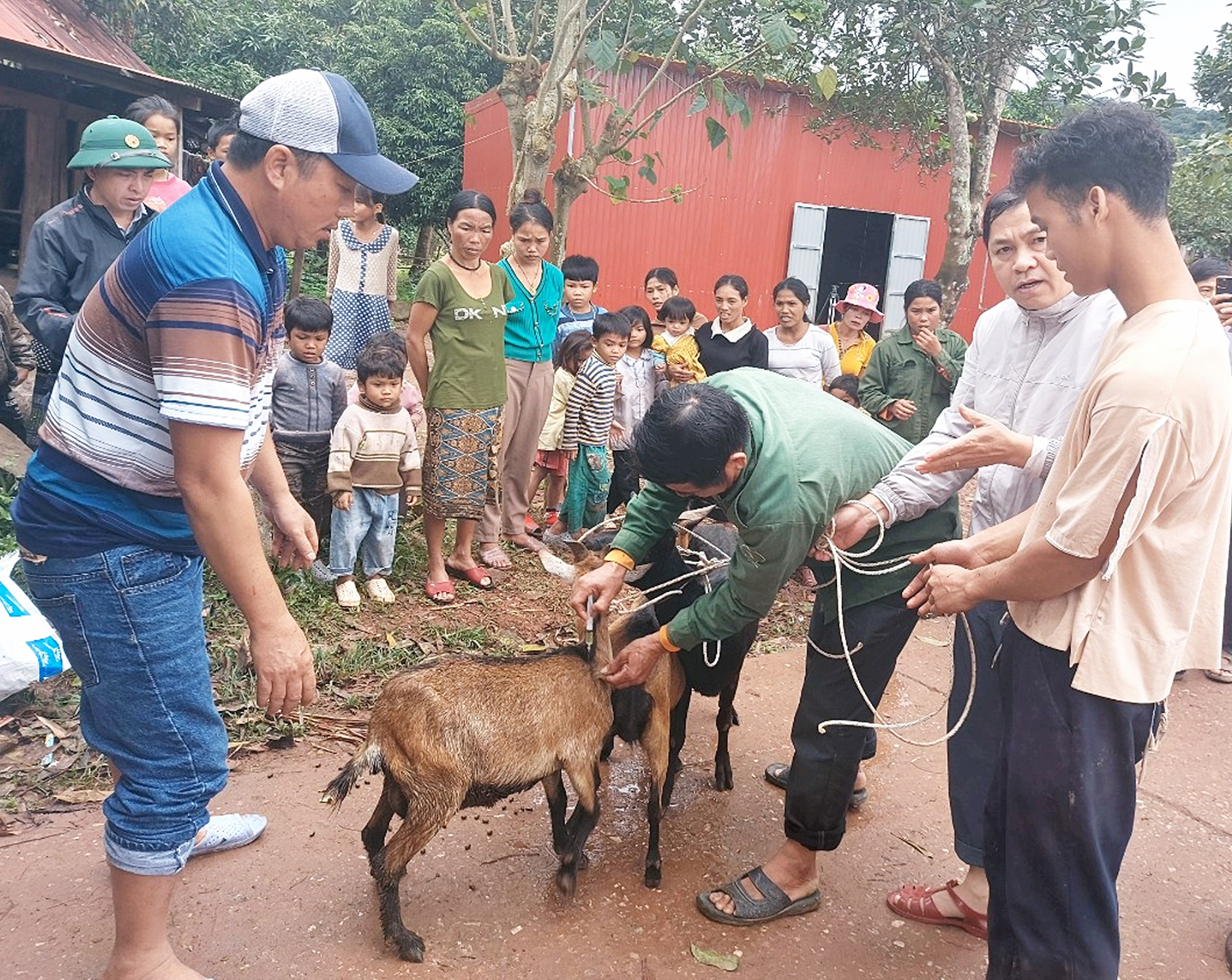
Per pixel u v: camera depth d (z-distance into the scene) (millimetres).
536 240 5637
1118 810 2219
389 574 5434
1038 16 10141
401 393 5223
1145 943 3080
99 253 4230
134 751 2297
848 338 7816
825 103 11953
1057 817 2186
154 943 2424
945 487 2857
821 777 2961
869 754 3420
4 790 3336
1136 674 2109
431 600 5184
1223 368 1977
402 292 16656
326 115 2131
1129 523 1960
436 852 3258
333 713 4043
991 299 16594
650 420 2506
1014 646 2303
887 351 6055
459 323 4988
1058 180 2039
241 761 3664
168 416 2035
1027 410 2912
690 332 7121
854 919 3105
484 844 3320
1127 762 2203
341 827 3312
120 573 2201
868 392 6070
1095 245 2043
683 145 13430
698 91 6965
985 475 3104
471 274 5090
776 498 2551
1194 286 2055
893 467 2912
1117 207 1995
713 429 2432
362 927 2848
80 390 2162
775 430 2627
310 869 3084
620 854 3346
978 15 10195
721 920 3008
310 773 3621
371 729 2729
